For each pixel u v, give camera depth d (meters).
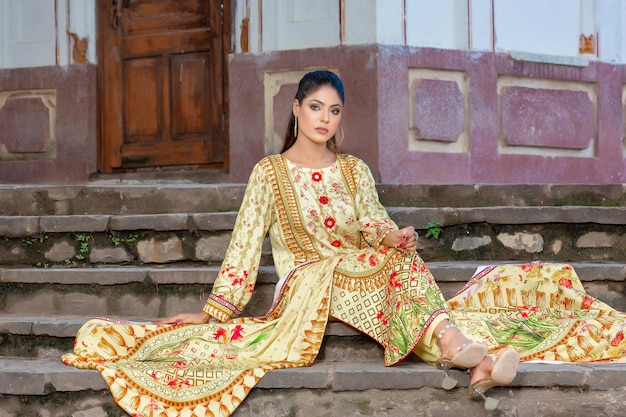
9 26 7.23
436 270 4.08
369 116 6.22
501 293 3.92
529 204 5.04
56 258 4.61
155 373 3.22
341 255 3.62
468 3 6.53
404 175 6.29
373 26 6.23
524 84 6.77
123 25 7.22
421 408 3.22
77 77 7.02
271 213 3.78
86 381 3.26
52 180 7.10
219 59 6.96
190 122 7.07
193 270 4.14
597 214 4.54
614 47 7.04
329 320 3.62
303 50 6.43
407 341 3.28
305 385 3.23
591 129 6.97
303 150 3.83
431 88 6.41
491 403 3.07
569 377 3.21
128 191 5.04
